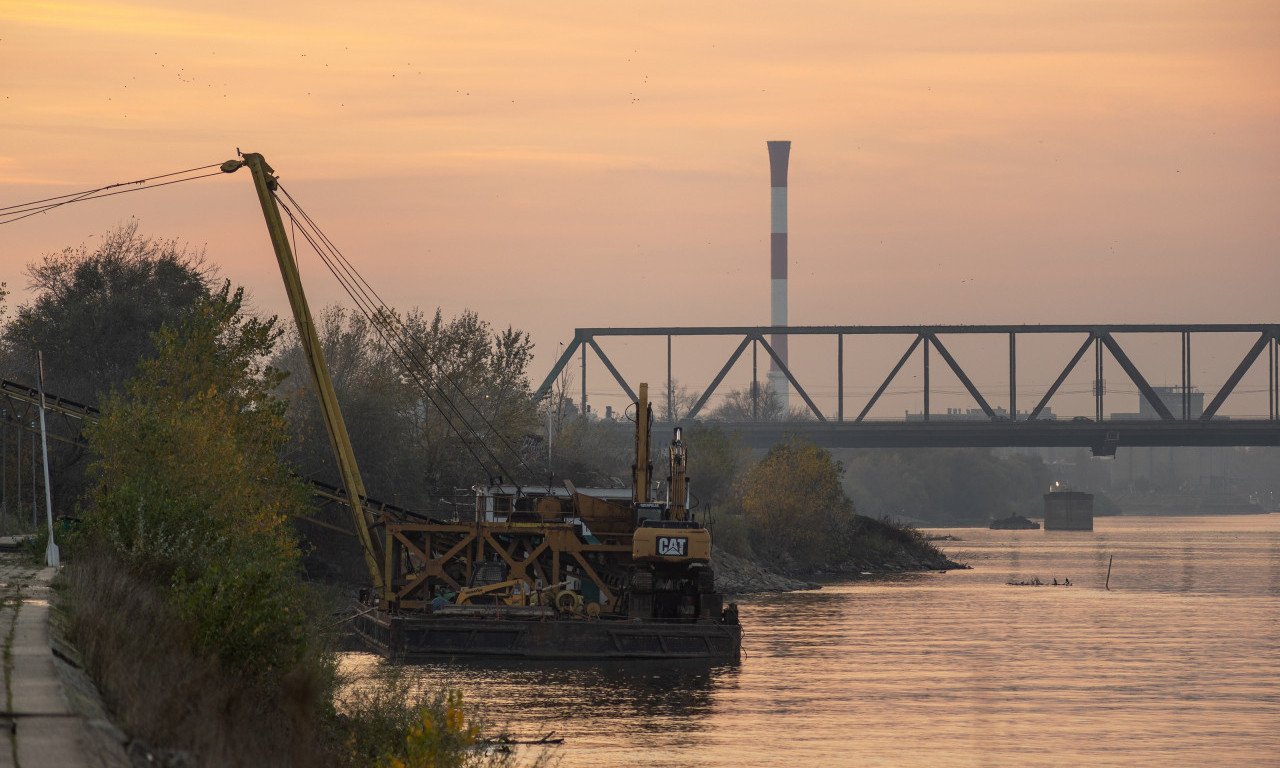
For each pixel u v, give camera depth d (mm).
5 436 79250
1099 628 79312
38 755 15961
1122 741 43781
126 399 89938
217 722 20766
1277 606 94750
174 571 33906
